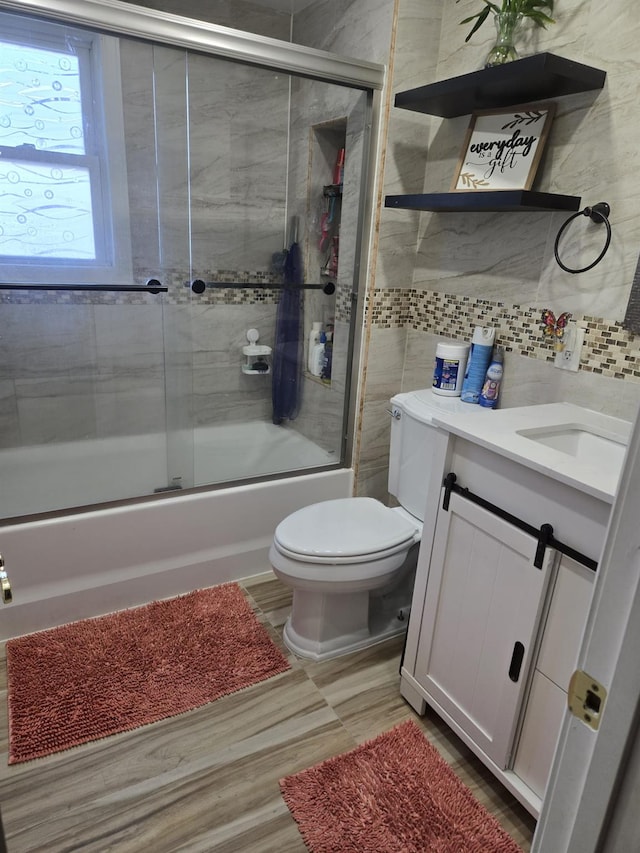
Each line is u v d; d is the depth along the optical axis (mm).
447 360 2004
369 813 1385
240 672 1799
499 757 1373
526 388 1841
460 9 1962
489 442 1293
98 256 2160
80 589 1961
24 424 2238
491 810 1418
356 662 1884
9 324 2117
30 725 1578
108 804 1389
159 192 2195
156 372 2408
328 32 2354
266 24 2564
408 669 1687
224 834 1331
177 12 2363
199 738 1577
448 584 1487
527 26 1707
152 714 1637
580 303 1643
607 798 508
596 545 1106
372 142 2113
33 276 2070
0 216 1956
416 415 1893
